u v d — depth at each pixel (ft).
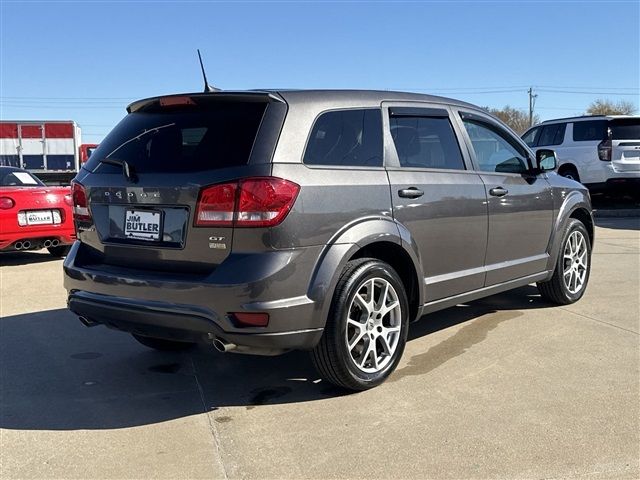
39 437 11.34
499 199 16.56
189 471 10.08
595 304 20.15
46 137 85.66
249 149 11.60
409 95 15.10
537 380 13.66
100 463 10.37
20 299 22.25
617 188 44.73
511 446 10.70
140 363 15.37
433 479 9.72
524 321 18.30
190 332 11.59
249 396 13.17
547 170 17.97
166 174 12.03
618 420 11.65
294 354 15.97
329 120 12.84
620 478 9.66
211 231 11.40
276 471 10.04
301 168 11.85
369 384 13.11
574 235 20.01
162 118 13.15
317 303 11.76
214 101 12.55
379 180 13.24
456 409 12.22
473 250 15.81
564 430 11.27
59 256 32.30
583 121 46.75
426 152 14.94
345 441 10.99
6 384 13.96
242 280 11.06
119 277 12.25
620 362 14.74
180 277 11.66
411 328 17.81
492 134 17.40
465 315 19.12
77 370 14.87
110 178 13.03
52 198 28.07
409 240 13.64
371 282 12.87
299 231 11.53
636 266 26.43
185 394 13.34
